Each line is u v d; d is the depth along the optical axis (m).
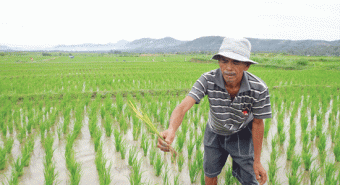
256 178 2.09
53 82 12.64
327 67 26.30
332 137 4.77
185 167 3.75
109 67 26.81
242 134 2.07
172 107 6.75
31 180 3.28
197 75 16.42
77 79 14.25
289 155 3.96
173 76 15.73
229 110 1.85
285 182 3.29
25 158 3.44
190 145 4.07
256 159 2.06
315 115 6.84
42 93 8.75
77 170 3.22
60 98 8.69
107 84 11.83
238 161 2.13
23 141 4.66
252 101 1.79
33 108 7.00
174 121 1.71
